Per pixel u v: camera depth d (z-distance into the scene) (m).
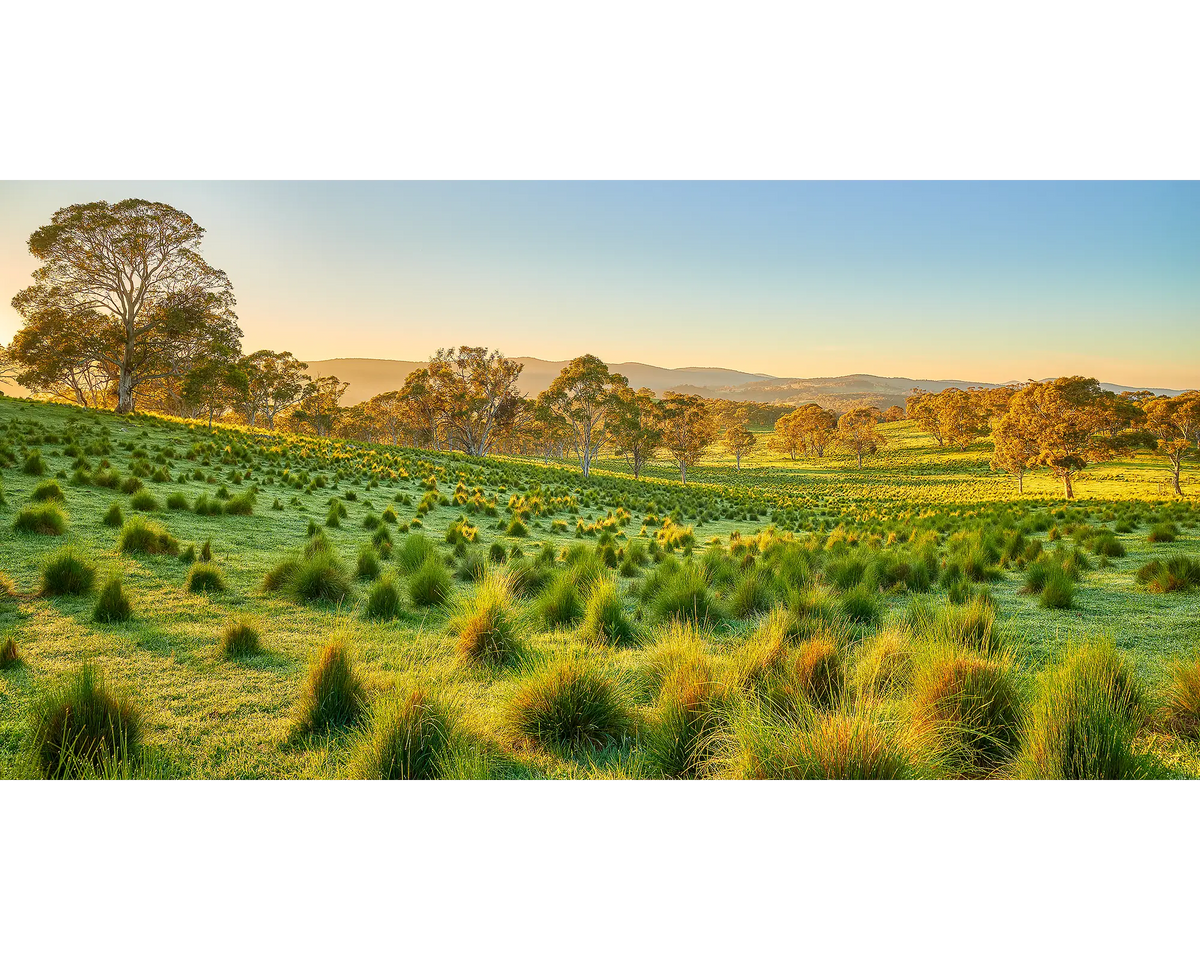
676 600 5.87
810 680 3.61
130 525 6.57
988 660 3.61
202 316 33.41
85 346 31.75
